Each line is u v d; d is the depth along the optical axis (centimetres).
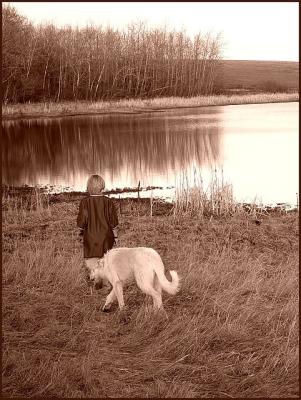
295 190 1720
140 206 1476
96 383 492
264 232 1185
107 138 3378
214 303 679
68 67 6288
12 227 1205
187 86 7594
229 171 2133
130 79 6819
